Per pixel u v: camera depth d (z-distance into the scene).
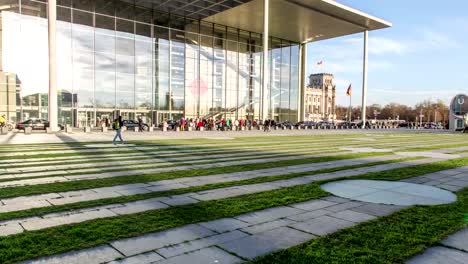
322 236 4.55
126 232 4.62
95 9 37.75
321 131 44.38
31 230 4.66
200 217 5.35
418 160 13.18
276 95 56.19
